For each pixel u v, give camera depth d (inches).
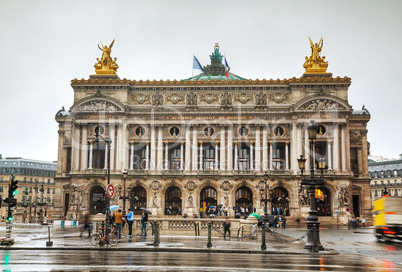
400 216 2127.2
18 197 6899.6
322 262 1294.3
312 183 1712.6
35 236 2217.0
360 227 3909.9
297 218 3759.8
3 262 1204.5
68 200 4601.4
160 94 4424.2
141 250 1583.4
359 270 1136.2
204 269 1105.4
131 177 4301.2
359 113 4712.1
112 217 2292.1
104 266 1139.3
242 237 2037.4
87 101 4382.4
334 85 4330.7
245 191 4387.3
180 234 2363.4
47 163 7608.3
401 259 1434.5
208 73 5438.0
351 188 4279.0
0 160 7150.6
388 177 6466.5
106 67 4544.8
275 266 1178.6
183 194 4271.7
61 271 1049.5
